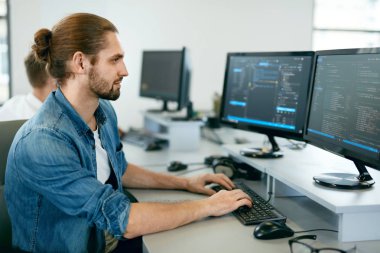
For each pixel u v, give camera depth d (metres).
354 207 1.10
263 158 1.71
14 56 3.68
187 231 1.21
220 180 1.60
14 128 1.43
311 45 4.66
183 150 2.59
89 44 1.19
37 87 1.96
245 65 1.88
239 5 4.29
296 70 1.64
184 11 4.10
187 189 1.62
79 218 1.23
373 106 1.17
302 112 1.61
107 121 1.54
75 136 1.22
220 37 4.27
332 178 1.33
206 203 1.30
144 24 3.99
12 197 1.22
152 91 3.16
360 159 1.22
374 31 5.06
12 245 1.27
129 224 1.15
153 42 4.04
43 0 3.67
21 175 1.16
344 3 4.90
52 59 1.23
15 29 3.65
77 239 1.23
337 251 1.06
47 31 1.24
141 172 1.68
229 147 1.97
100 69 1.21
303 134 1.56
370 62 1.20
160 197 1.55
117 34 1.26
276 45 4.52
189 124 2.58
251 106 1.86
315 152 1.85
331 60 1.39
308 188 1.26
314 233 1.21
